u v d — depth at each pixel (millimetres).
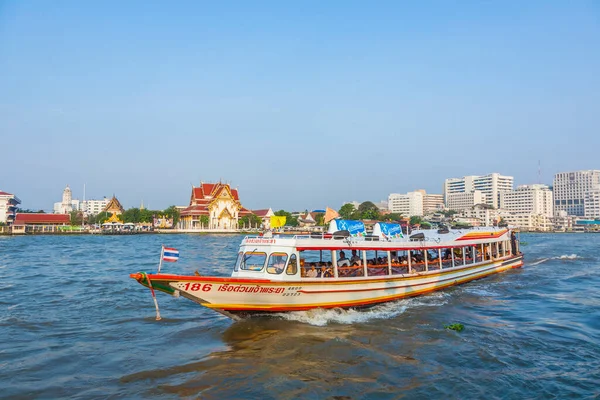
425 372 11031
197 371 11086
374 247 17938
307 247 15812
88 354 12484
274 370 11102
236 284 13922
